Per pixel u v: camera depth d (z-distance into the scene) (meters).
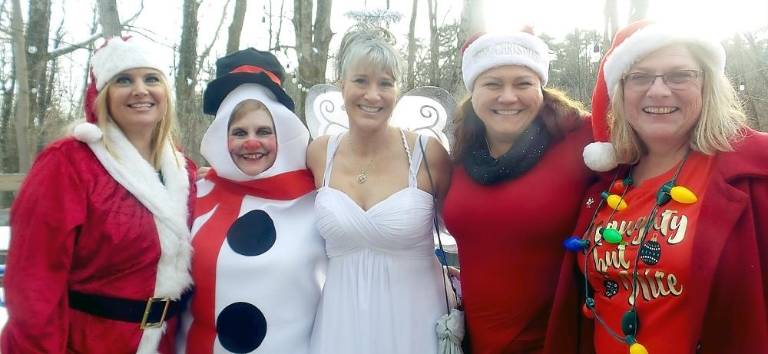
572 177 2.19
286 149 2.60
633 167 2.02
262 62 2.63
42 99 13.12
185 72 10.95
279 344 2.38
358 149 2.54
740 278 1.68
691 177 1.83
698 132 1.80
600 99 2.09
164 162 2.40
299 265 2.44
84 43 11.48
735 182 1.73
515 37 2.22
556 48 14.66
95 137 2.20
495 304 2.29
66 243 2.08
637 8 6.98
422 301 2.42
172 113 2.44
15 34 10.70
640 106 1.86
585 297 2.07
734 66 11.02
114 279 2.18
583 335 2.11
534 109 2.24
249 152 2.51
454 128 2.45
